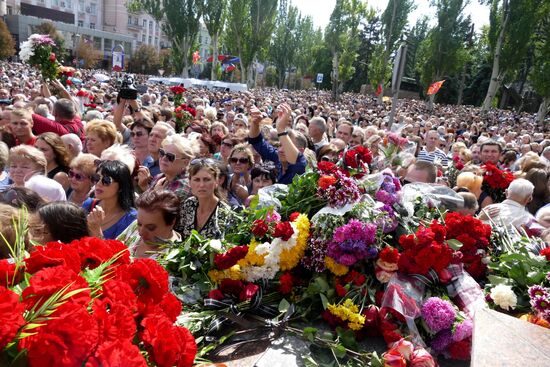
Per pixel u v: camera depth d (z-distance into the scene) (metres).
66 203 2.40
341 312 1.95
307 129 7.23
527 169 5.45
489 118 29.33
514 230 2.96
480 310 1.57
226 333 1.94
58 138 4.27
